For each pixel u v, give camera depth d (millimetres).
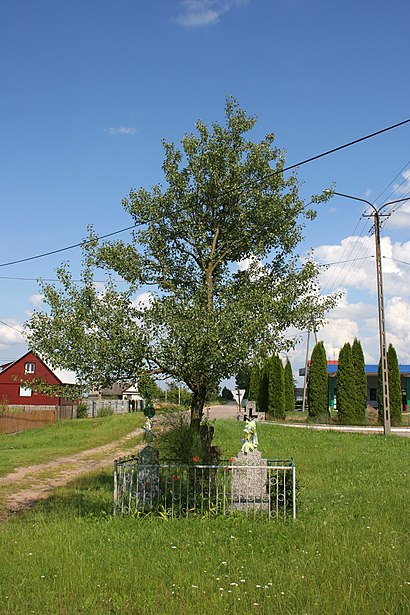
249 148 12867
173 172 12906
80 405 50656
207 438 12844
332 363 62000
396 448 22375
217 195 12773
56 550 8352
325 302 12789
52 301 11102
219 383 11766
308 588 6422
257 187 12719
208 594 6418
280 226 12820
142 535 9188
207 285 12508
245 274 12867
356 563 7219
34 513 11789
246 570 7184
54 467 20281
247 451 11062
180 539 8961
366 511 10328
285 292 12414
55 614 5973
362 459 18859
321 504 11234
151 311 10742
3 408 38719
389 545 8008
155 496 11266
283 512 10383
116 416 45156
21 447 29375
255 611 5883
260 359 11078
